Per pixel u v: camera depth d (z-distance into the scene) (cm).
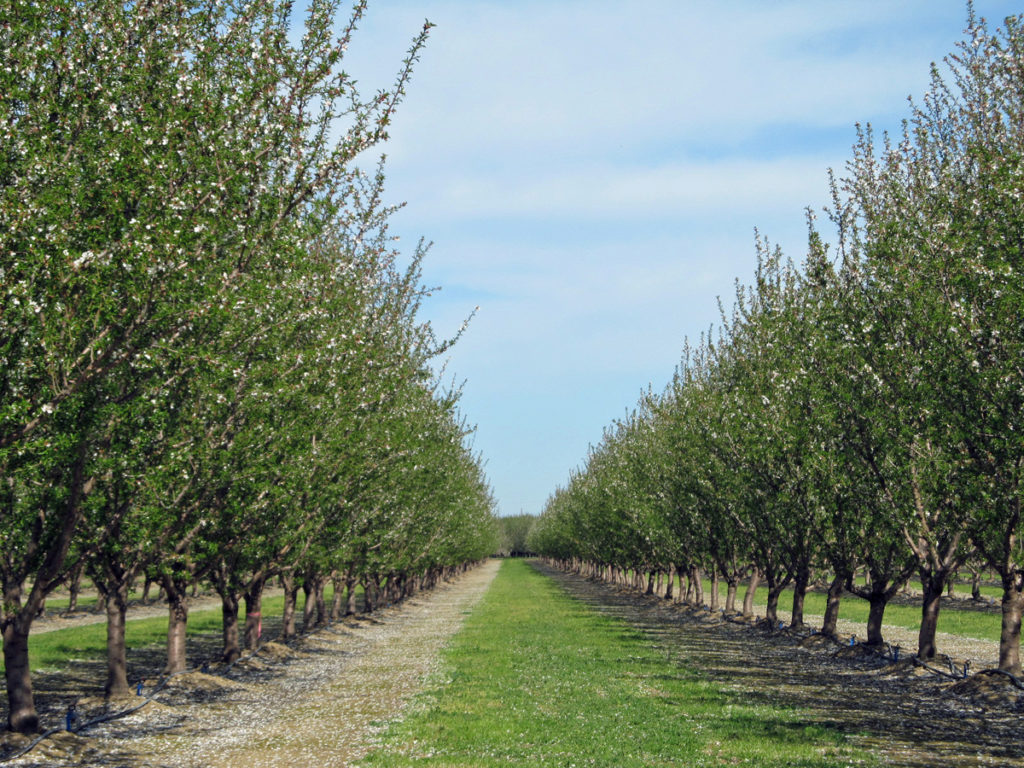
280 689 2733
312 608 4497
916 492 2569
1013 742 1809
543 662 3288
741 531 4278
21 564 1888
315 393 2489
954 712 2191
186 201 1536
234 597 3136
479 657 3459
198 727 2095
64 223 1375
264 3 1653
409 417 3641
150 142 1496
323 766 1675
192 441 1861
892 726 2012
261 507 2361
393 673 3070
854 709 2256
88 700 2320
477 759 1697
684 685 2692
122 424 1733
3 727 1964
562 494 12962
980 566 2834
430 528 5547
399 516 4166
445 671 3066
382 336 3195
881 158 2788
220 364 1645
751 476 3584
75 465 1633
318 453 2588
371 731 2014
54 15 1457
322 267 2117
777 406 3406
